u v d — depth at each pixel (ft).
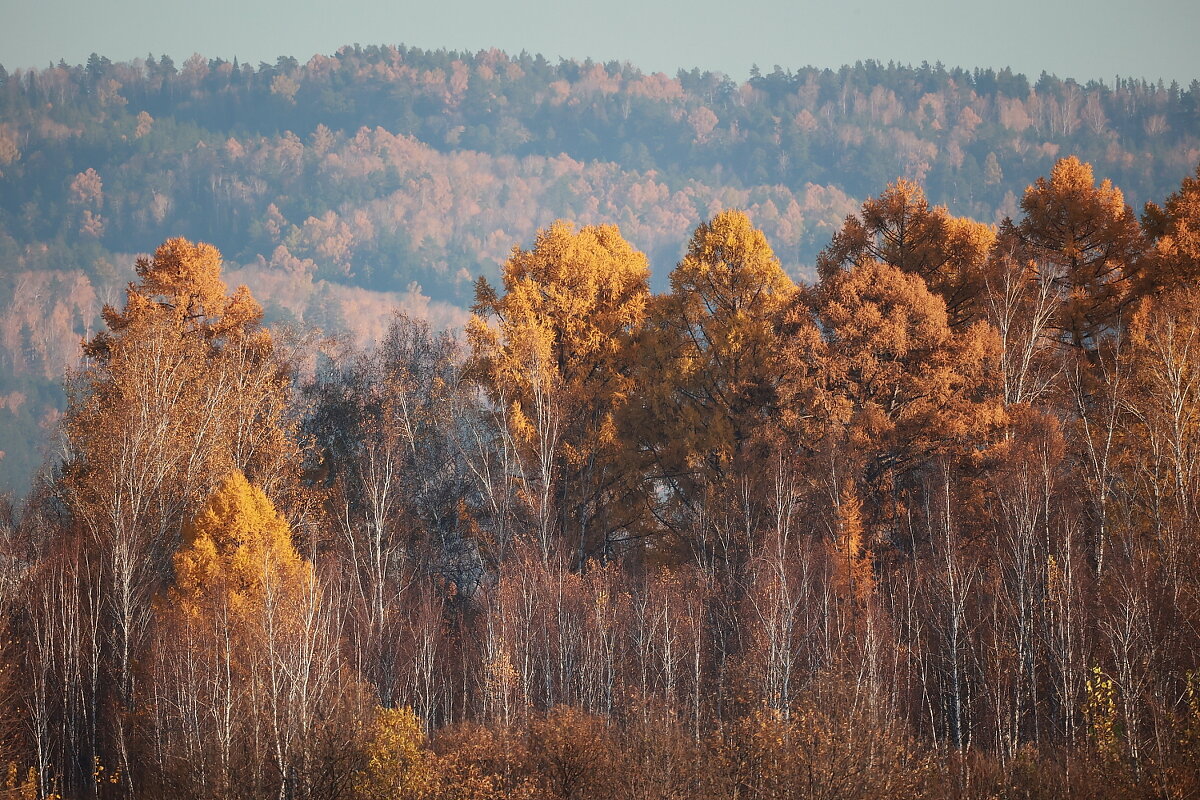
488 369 586.04
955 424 474.49
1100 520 424.05
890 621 430.20
